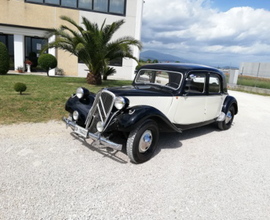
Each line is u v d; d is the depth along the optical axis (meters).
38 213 2.50
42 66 14.67
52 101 7.55
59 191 2.93
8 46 17.00
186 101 4.68
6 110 6.20
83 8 17.25
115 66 18.80
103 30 11.84
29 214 2.47
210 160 4.29
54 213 2.53
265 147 5.25
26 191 2.87
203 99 5.10
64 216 2.49
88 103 4.55
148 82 5.20
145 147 3.89
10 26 15.77
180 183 3.39
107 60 12.38
